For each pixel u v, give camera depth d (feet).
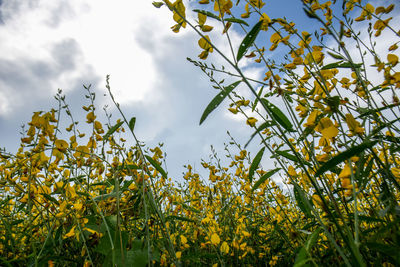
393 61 4.28
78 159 5.41
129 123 4.82
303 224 7.02
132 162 5.65
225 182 10.10
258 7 4.91
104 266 3.67
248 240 7.34
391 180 3.35
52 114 5.55
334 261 4.00
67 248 5.44
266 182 6.81
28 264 4.70
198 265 6.46
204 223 6.59
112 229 4.37
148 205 4.94
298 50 4.93
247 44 3.43
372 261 3.64
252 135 3.47
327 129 3.39
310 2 4.31
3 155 4.96
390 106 3.91
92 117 6.25
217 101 3.40
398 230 2.99
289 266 6.26
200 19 4.21
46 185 5.47
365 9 5.06
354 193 2.75
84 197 5.55
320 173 2.79
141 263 3.82
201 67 4.75
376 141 3.08
